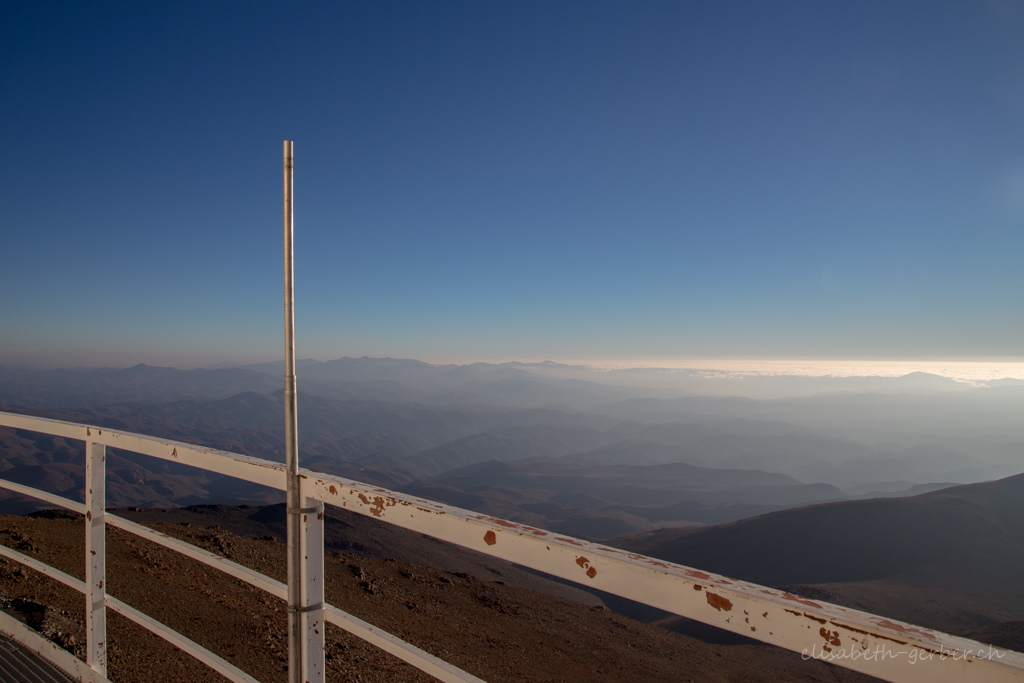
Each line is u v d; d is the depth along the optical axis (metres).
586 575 1.25
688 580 1.12
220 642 7.82
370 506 1.63
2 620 3.12
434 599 21.36
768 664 33.91
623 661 21.72
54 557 9.25
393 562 25.03
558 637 22.55
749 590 1.08
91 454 2.57
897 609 71.00
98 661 2.53
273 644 8.16
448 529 1.47
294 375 1.73
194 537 16.84
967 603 74.00
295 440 1.73
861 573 92.56
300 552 1.70
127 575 9.45
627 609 76.50
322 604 1.74
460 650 16.25
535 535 1.34
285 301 1.77
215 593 9.97
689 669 24.97
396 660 9.68
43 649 2.84
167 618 8.16
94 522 2.52
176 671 4.52
